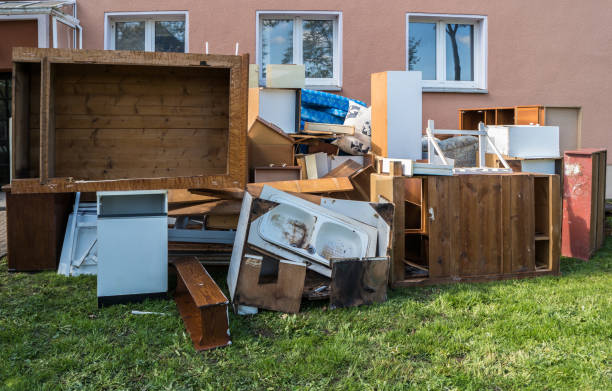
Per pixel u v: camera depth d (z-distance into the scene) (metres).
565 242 5.47
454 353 2.84
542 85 9.10
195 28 8.40
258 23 8.47
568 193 5.43
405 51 8.68
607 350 2.88
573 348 2.91
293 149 5.42
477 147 6.36
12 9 7.50
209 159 3.55
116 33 8.60
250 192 3.87
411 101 5.78
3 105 8.66
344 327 3.18
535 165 6.06
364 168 5.35
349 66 8.60
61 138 3.38
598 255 5.43
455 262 4.24
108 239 3.57
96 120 3.43
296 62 8.77
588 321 3.29
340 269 3.54
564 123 9.19
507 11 8.97
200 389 2.43
